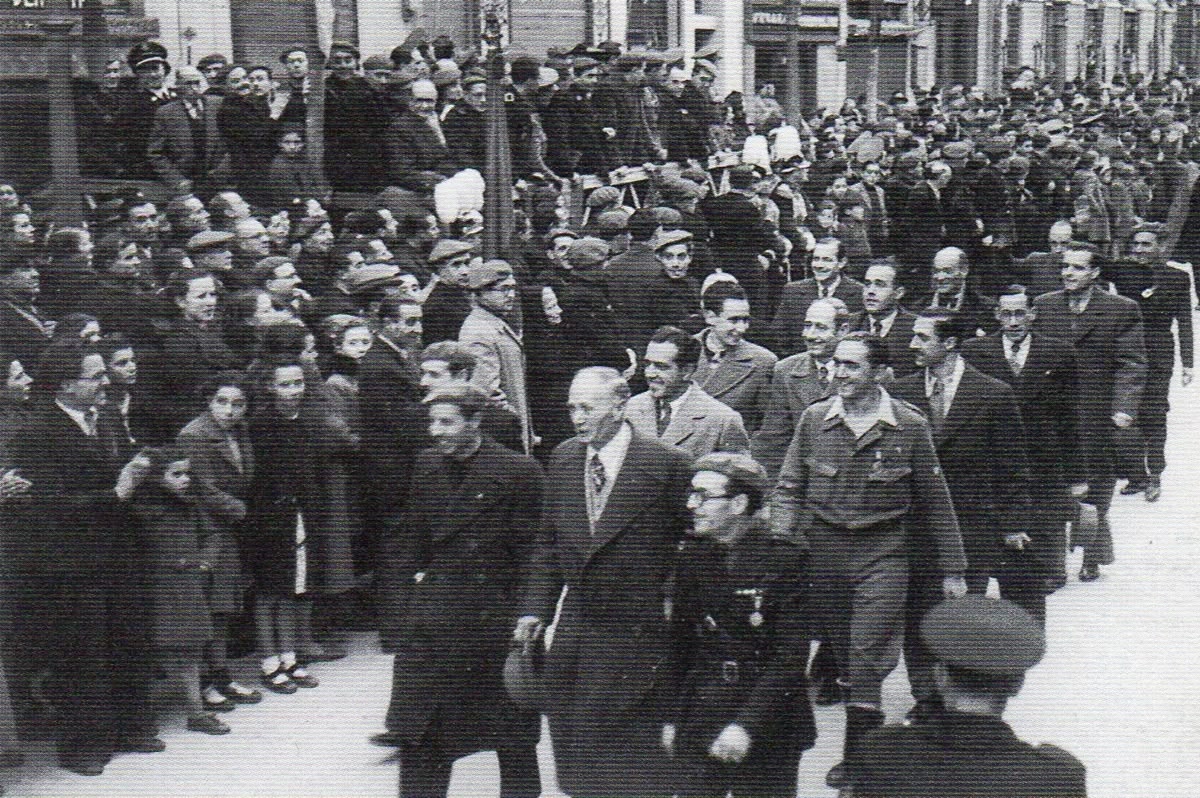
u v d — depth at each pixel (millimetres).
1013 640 4059
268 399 7926
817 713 7754
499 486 6219
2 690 6977
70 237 8797
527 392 10391
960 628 4094
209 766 7062
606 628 6016
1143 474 12023
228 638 8336
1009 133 23359
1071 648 8664
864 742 4164
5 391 7773
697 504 5637
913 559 6984
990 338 8789
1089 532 9797
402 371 8516
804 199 17172
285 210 12250
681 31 26391
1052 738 7410
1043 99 32844
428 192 13453
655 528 6031
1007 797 3980
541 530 6242
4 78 12680
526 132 14977
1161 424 11945
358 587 9125
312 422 8109
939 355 7895
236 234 10289
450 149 14664
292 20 17750
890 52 36844
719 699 5629
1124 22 52375
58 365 7023
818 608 6988
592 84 16906
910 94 36250
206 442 7590
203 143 13000
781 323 10672
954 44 40312
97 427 7297
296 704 7871
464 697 6188
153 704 7832
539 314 10344
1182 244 17469
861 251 15016
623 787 5973
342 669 8430
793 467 7215
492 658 6238
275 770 7000
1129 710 7777
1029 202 18453
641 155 17531
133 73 13461
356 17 18125
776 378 8617
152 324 8453
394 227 11352
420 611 6211
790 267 14961
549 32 23188
